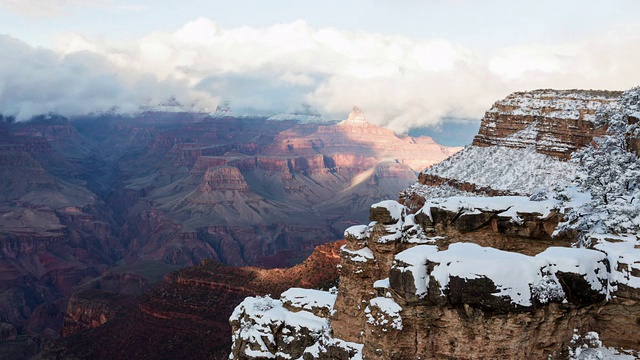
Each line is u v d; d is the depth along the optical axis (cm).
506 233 3909
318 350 4316
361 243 4203
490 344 2975
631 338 3088
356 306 4166
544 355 3014
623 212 3591
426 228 4066
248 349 4691
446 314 3064
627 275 3078
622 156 4106
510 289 2897
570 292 2998
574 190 4219
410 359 3172
